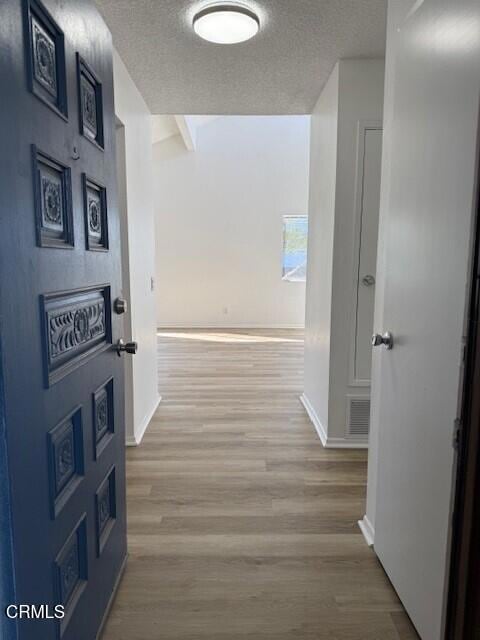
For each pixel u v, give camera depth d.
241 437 3.01
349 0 1.96
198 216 7.61
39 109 0.92
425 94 1.33
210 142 7.45
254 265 7.71
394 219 1.59
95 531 1.32
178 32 2.23
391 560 1.60
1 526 0.79
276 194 7.56
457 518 1.16
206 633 1.41
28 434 0.87
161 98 3.14
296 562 1.74
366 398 2.83
